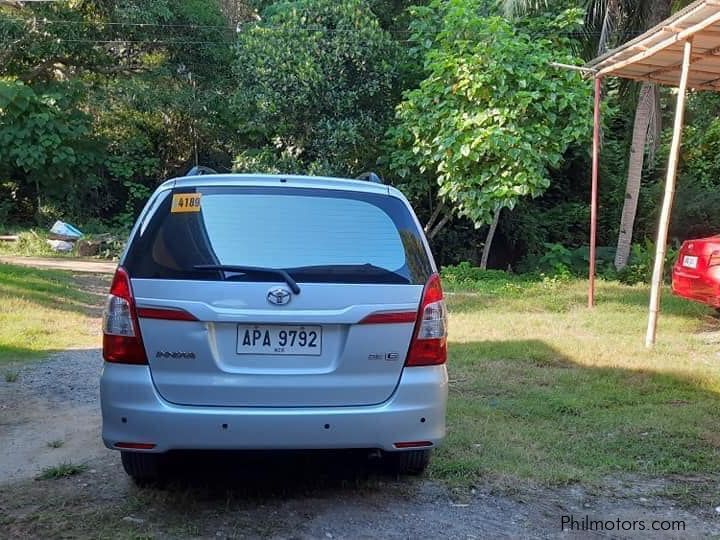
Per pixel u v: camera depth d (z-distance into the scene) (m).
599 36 14.27
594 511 3.68
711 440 4.69
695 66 8.52
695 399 5.65
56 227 19.22
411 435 3.50
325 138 15.36
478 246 18.19
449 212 16.03
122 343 3.39
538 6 13.96
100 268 15.55
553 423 5.05
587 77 12.69
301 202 3.66
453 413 5.22
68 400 5.67
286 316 3.38
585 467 4.23
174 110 20.66
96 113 21.28
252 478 4.03
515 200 12.91
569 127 13.04
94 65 20.38
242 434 3.34
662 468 4.23
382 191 3.80
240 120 18.81
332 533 3.37
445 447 4.51
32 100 18.97
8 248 18.39
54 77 20.72
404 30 17.67
